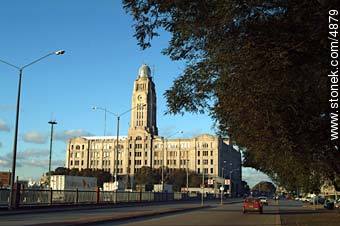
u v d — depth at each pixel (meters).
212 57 12.60
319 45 10.70
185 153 170.25
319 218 37.34
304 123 15.11
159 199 93.75
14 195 42.25
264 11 11.02
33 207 45.34
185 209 52.88
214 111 15.63
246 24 11.12
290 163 30.38
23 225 24.58
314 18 10.23
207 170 165.12
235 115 14.98
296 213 49.16
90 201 60.56
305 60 11.20
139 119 171.88
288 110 13.84
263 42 11.06
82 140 175.50
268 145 19.78
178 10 11.31
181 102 14.54
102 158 173.75
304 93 12.76
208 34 11.62
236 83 12.17
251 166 53.53
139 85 167.50
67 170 153.62
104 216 35.09
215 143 165.62
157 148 171.62
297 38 10.73
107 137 179.12
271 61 11.05
